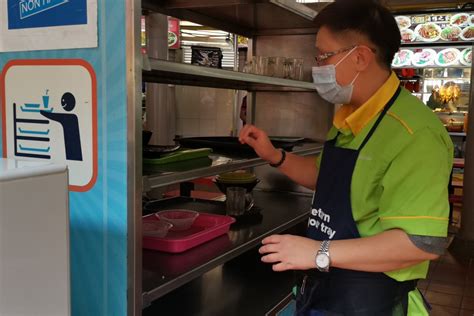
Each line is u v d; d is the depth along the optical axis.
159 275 1.75
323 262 1.49
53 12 1.62
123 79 1.51
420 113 1.57
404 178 1.48
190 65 1.73
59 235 0.88
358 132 1.67
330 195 1.72
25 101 1.73
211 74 1.84
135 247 1.56
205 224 2.34
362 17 1.62
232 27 3.10
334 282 1.69
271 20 2.90
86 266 1.66
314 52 3.23
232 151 2.63
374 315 1.64
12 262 0.79
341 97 1.73
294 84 2.62
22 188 0.80
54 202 0.86
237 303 2.51
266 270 2.97
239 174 2.78
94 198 1.61
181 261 1.90
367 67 1.65
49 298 0.87
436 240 1.44
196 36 6.88
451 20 6.48
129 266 1.56
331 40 1.66
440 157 1.49
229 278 2.84
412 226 1.43
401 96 1.65
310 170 2.22
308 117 3.35
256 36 3.38
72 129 1.63
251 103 3.49
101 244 1.62
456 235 5.54
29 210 0.82
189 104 8.06
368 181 1.59
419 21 6.62
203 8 2.52
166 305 2.46
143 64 1.52
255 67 2.77
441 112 7.26
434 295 4.24
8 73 1.75
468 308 4.00
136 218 1.55
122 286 1.59
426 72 7.47
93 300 1.66
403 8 6.69
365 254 1.46
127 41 1.48
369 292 1.64
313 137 3.35
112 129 1.55
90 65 1.57
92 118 1.58
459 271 4.84
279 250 1.55
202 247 2.08
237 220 2.57
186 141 2.78
